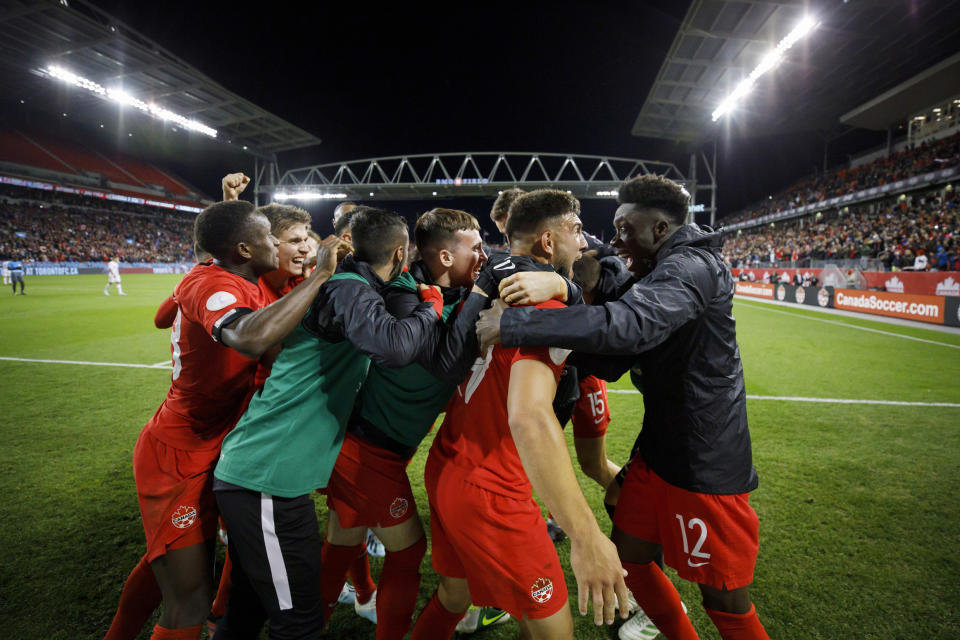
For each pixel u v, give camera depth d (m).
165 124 33.53
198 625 1.71
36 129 39.38
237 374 1.77
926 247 17.17
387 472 1.79
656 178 1.60
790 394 5.70
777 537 2.74
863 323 11.97
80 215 37.44
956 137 22.98
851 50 21.91
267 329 1.39
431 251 1.96
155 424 1.74
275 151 39.19
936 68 21.91
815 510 3.03
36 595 2.24
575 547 1.05
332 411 1.64
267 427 1.56
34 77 29.73
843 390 5.88
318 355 1.62
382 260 1.71
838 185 29.95
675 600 1.79
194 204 46.44
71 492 3.24
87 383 5.91
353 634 2.14
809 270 19.17
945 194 22.73
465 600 1.68
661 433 1.61
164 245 41.22
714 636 2.10
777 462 3.75
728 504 1.54
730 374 1.53
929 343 9.06
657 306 1.23
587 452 2.63
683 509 1.57
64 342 8.46
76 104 33.91
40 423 4.53
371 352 1.38
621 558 1.79
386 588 1.84
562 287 1.27
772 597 2.25
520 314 1.15
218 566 2.60
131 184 41.47
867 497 3.19
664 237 1.58
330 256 1.47
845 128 32.75
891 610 2.17
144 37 25.38
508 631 2.15
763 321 12.37
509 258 1.47
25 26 22.59
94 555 2.55
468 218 1.99
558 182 31.27
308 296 1.43
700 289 1.36
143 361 7.07
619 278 2.04
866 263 17.41
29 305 13.76
